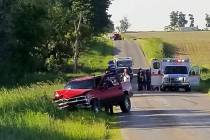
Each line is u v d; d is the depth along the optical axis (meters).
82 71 141.62
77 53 139.12
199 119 41.34
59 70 117.81
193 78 85.50
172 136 31.45
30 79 87.12
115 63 114.44
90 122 36.59
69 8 137.25
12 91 49.75
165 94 76.06
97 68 154.38
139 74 87.06
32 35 87.50
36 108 37.69
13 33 87.12
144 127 36.53
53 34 116.75
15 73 85.56
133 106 55.72
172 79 84.06
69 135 27.52
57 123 32.00
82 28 137.50
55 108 39.16
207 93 78.38
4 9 86.06
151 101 62.00
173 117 43.16
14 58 87.31
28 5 87.50
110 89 47.28
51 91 53.56
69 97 43.72
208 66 153.12
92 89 45.19
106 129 34.16
